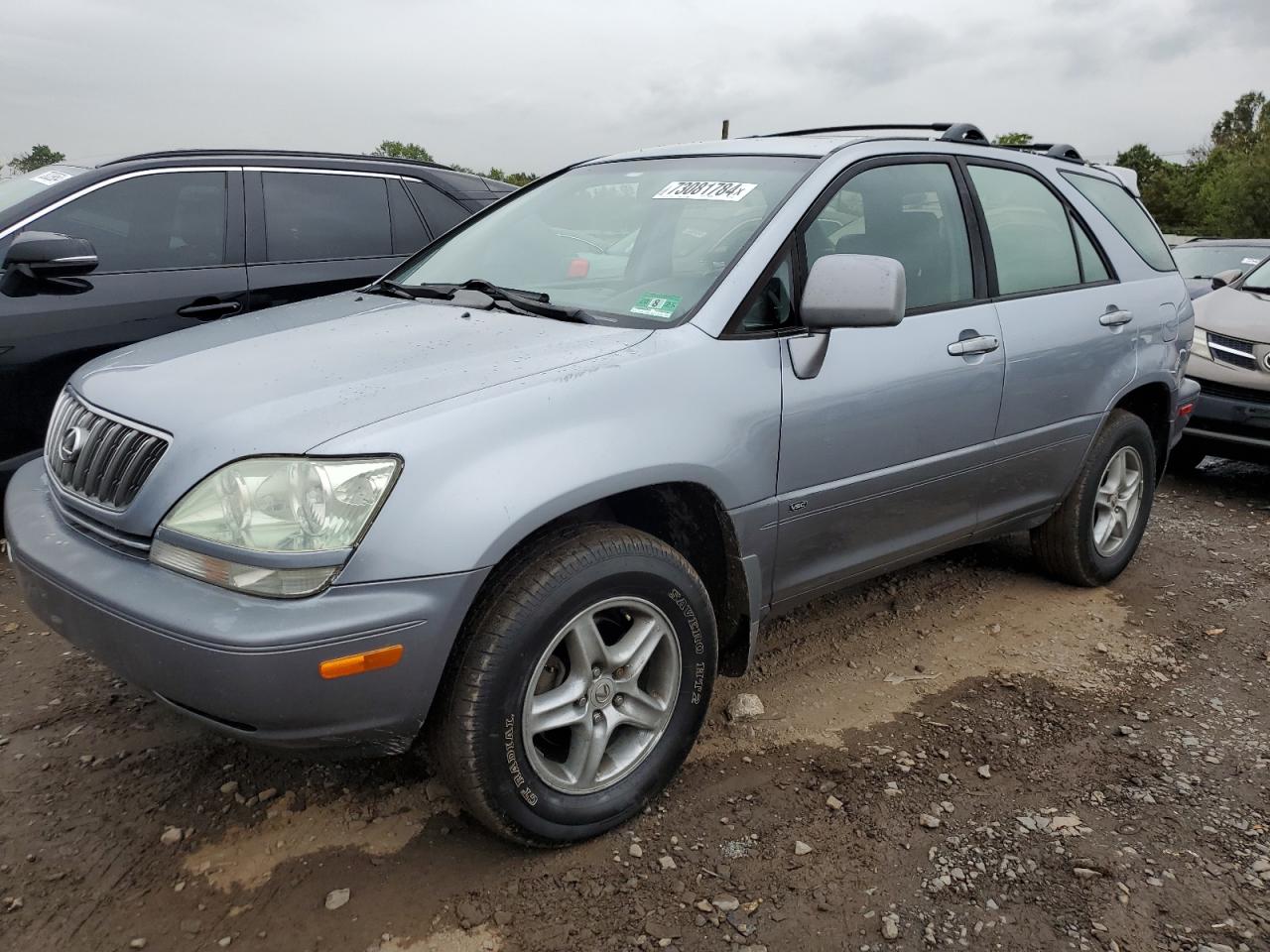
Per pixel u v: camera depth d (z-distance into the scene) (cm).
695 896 227
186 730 292
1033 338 351
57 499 246
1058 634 379
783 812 259
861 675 340
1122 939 217
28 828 246
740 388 260
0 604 379
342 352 253
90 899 222
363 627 198
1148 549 486
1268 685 342
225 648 191
